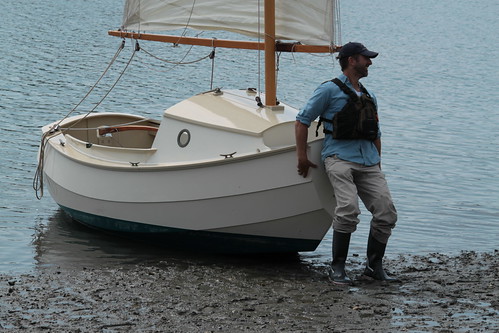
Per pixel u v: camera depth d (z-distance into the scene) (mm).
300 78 46344
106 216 17438
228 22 17375
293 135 15742
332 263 14789
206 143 16109
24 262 16188
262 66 48156
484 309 13047
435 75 51469
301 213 15203
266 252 16266
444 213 21750
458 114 38594
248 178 15227
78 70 43625
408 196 23703
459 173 26953
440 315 12719
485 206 22641
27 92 36938
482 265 16375
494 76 51750
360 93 14523
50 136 19703
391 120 36500
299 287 14344
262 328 12125
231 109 16312
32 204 20797
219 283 14539
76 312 12922
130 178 16672
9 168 24344
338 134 14250
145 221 16734
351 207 14219
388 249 18094
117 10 73375
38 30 57719
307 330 12031
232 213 15602
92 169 17422
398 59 58531
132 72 44344
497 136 33594
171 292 13945
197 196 15805
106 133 19344
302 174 14742
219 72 45719
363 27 79125
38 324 12391
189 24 17859
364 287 14398
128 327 12242
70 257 16516
